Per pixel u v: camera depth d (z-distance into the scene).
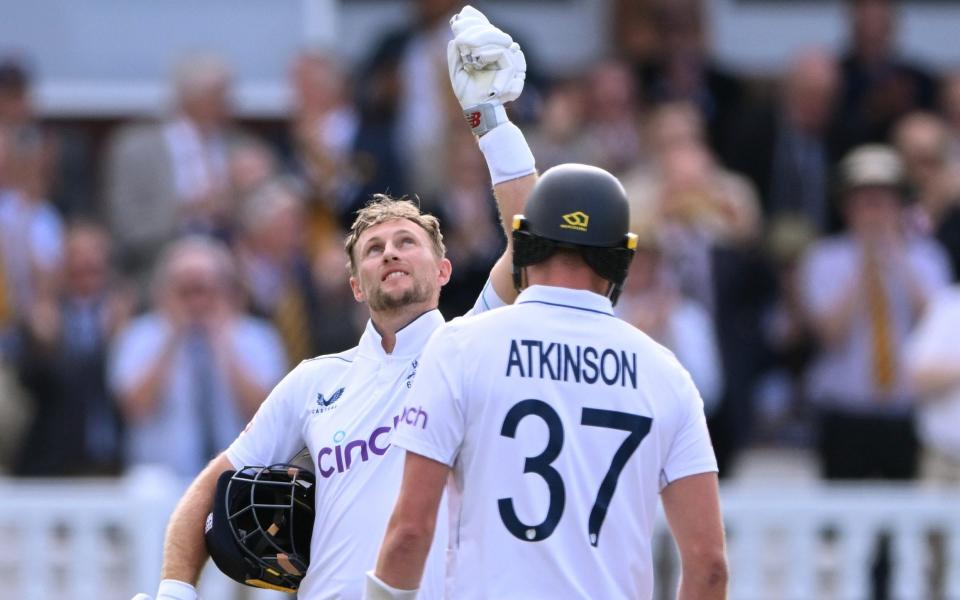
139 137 31.50
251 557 14.46
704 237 29.50
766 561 26.98
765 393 31.58
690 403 13.45
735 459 29.47
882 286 28.92
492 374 13.03
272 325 28.20
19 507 26.55
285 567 14.55
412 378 14.45
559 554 12.81
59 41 36.44
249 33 36.97
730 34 39.38
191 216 31.08
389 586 12.91
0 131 30.77
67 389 29.14
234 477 14.60
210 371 27.19
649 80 34.72
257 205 29.02
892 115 34.16
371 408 14.47
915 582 26.91
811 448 31.53
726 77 35.12
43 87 36.31
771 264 31.28
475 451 12.98
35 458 28.94
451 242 27.78
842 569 26.98
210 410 27.19
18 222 29.78
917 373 26.73
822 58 33.78
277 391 15.05
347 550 14.23
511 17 38.53
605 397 13.15
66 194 33.59
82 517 26.48
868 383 28.78
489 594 12.78
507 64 14.89
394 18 38.09
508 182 14.81
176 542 14.73
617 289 13.72
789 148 33.56
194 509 14.82
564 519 12.88
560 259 13.46
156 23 36.66
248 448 14.92
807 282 29.55
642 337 13.51
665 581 25.61
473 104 14.91
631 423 13.16
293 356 27.92
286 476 14.67
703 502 13.32
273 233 28.72
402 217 14.79
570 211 13.35
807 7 39.47
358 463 14.35
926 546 26.91
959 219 30.69
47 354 29.12
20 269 29.61
